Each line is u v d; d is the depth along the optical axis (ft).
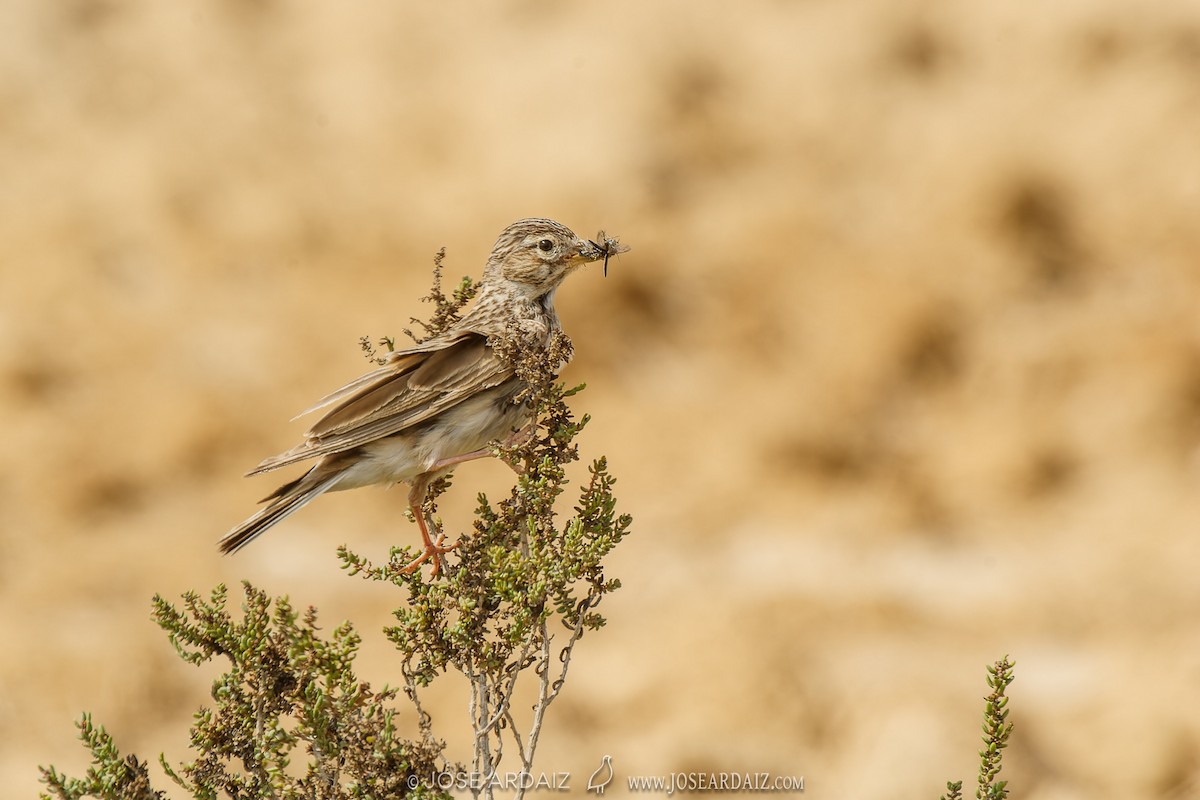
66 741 40.34
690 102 83.92
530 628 18.86
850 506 57.41
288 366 69.97
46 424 63.82
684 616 45.96
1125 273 72.33
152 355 70.38
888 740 38.06
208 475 62.28
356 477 22.27
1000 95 81.76
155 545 55.57
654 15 88.28
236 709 17.70
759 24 87.40
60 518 57.72
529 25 88.94
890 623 47.52
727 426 62.85
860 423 63.10
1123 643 45.42
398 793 18.10
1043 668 44.96
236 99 88.17
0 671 42.45
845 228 75.87
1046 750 39.65
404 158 83.10
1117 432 60.95
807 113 83.35
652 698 40.70
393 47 89.51
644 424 63.52
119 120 87.81
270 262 77.10
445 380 22.11
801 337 68.23
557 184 79.00
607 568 52.85
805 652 44.45
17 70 90.79
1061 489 58.44
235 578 53.42
